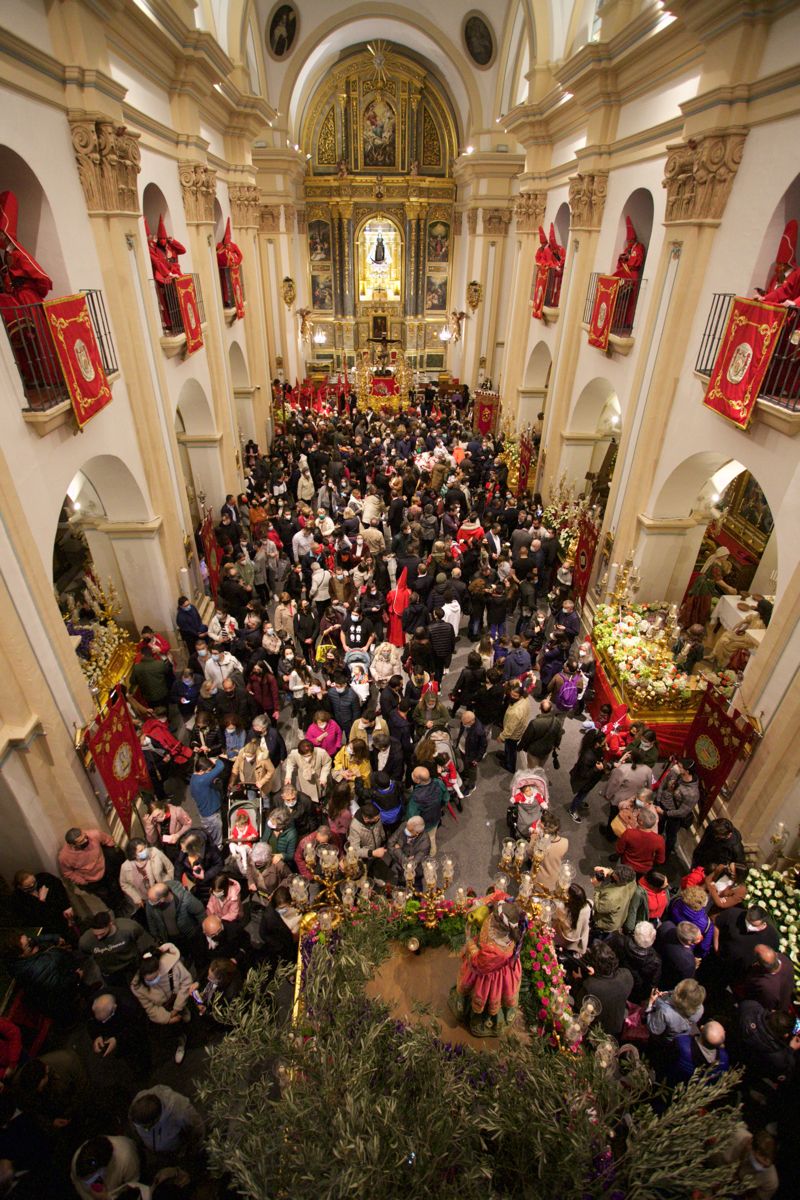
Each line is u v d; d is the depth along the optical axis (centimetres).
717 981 569
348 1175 243
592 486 1400
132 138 755
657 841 624
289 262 2222
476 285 2206
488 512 1298
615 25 989
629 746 724
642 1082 312
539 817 689
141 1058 506
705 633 1002
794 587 629
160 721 790
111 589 936
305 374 2750
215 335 1255
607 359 1142
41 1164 435
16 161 595
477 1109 310
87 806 638
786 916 620
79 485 895
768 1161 363
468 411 2275
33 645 574
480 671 823
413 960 543
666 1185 267
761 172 706
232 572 1038
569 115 1352
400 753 722
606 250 1166
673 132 882
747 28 686
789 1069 448
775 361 684
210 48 1022
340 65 2367
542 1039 344
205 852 643
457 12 1859
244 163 1529
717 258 800
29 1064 435
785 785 650
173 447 990
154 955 493
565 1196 265
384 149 2553
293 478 1583
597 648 962
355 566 1148
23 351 647
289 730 896
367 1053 295
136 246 813
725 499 1230
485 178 2056
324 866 570
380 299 2834
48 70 628
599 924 562
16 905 573
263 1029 312
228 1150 279
